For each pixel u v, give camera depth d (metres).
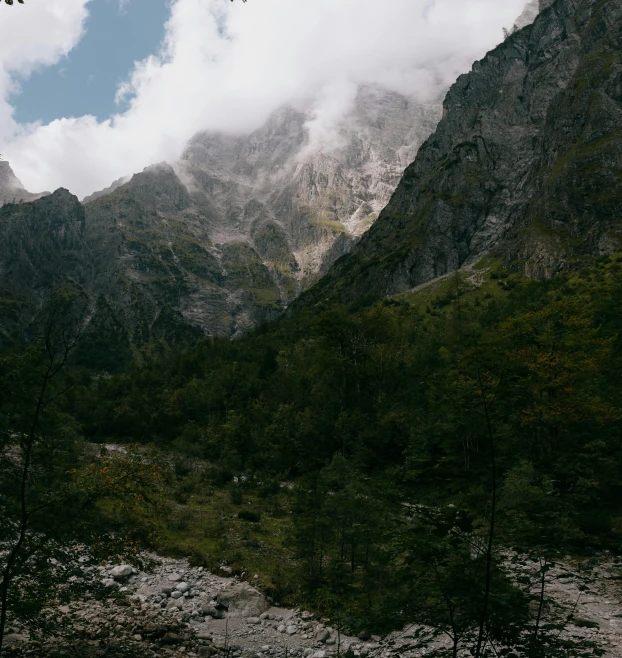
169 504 44.78
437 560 12.05
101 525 16.80
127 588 26.95
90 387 133.38
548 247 169.25
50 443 16.34
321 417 72.69
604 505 35.84
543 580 12.89
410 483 13.01
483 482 12.33
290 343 149.12
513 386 11.67
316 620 24.30
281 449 71.94
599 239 160.50
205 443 83.25
